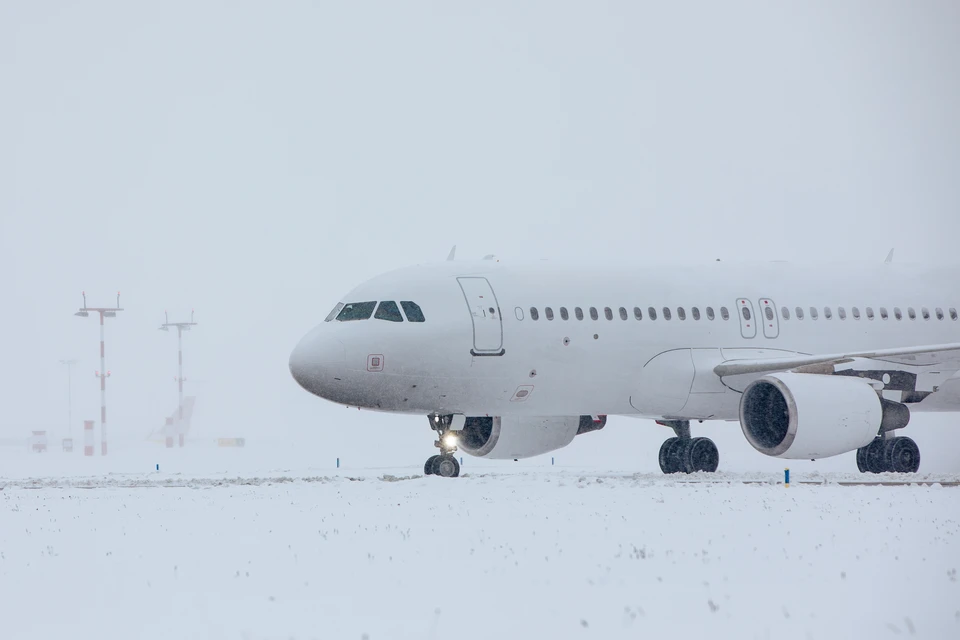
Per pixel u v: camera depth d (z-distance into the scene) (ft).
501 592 158.61
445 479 330.95
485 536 211.20
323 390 342.44
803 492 290.76
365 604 152.46
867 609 146.41
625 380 361.71
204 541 210.38
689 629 136.98
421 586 163.53
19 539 221.05
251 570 179.01
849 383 346.33
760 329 378.12
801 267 401.29
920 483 324.60
